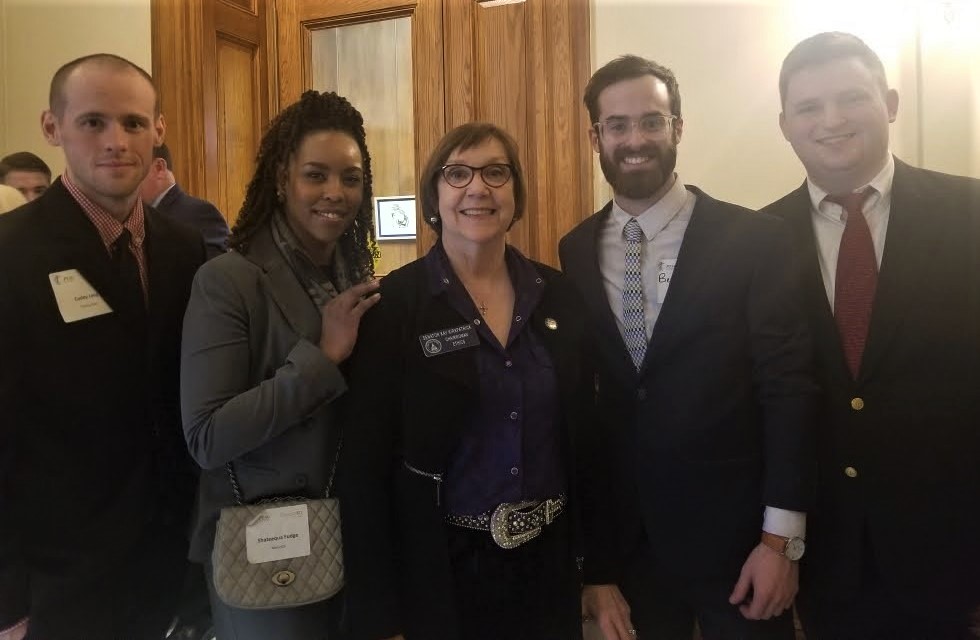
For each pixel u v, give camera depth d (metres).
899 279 1.34
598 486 1.39
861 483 1.35
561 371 1.26
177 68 2.52
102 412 1.31
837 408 1.37
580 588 1.33
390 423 1.20
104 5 2.59
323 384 1.15
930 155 1.96
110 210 1.36
